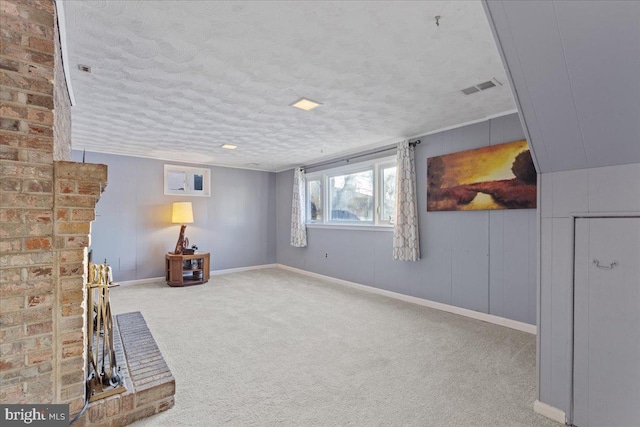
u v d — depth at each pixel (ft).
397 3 4.96
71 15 5.20
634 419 4.81
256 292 15.08
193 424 5.47
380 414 5.76
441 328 10.18
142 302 13.26
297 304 13.00
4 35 4.09
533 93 4.92
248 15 5.25
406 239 12.96
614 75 4.15
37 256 4.42
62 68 6.61
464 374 7.20
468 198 11.24
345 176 17.30
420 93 8.64
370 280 15.33
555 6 3.87
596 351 5.17
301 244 19.45
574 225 5.43
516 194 9.99
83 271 4.89
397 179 13.25
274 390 6.53
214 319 11.07
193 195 19.01
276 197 22.75
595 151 5.02
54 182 4.56
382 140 13.92
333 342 9.02
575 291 5.41
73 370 4.83
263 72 7.36
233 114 10.36
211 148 15.44
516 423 5.51
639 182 4.74
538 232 5.89
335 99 9.07
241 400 6.18
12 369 4.25
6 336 4.20
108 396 5.39
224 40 6.02
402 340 9.17
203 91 8.46
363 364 7.68
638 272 4.79
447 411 5.85
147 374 6.21
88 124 11.44
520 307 10.03
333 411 5.84
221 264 20.08
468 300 11.40
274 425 5.45
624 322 4.91
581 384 5.33
